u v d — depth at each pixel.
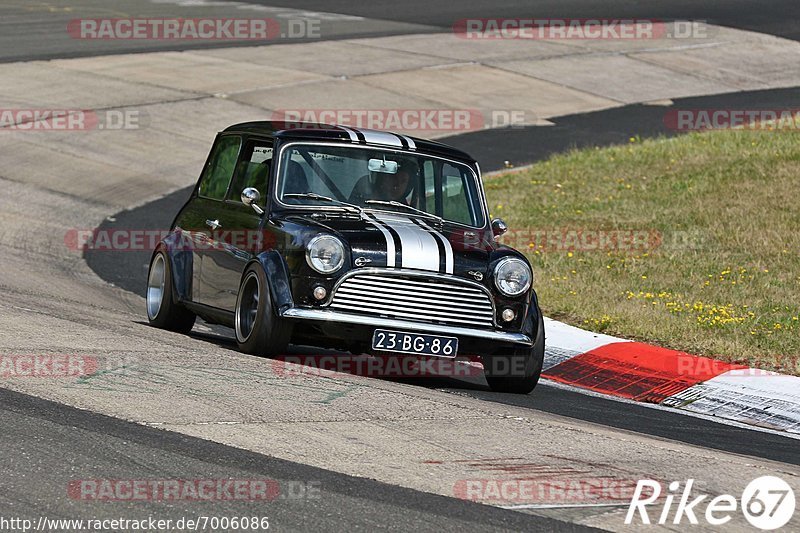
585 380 35.88
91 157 73.88
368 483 20.55
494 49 116.06
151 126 81.94
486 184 70.88
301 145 33.75
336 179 33.44
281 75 99.12
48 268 49.56
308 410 25.16
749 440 28.72
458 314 30.92
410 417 25.53
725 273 49.25
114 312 40.19
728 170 68.94
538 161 78.88
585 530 19.00
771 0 151.00
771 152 72.69
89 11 127.44
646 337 39.75
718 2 148.88
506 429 25.31
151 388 25.84
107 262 52.88
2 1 132.50
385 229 31.25
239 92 92.38
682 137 80.75
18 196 64.06
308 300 30.27
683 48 121.56
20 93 86.88
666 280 48.38
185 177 72.94
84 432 22.19
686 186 66.31
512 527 18.84
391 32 123.00
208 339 37.41
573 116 94.12
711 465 23.92
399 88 97.88
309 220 31.70
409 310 30.50
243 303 32.06
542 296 45.50
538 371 32.12
